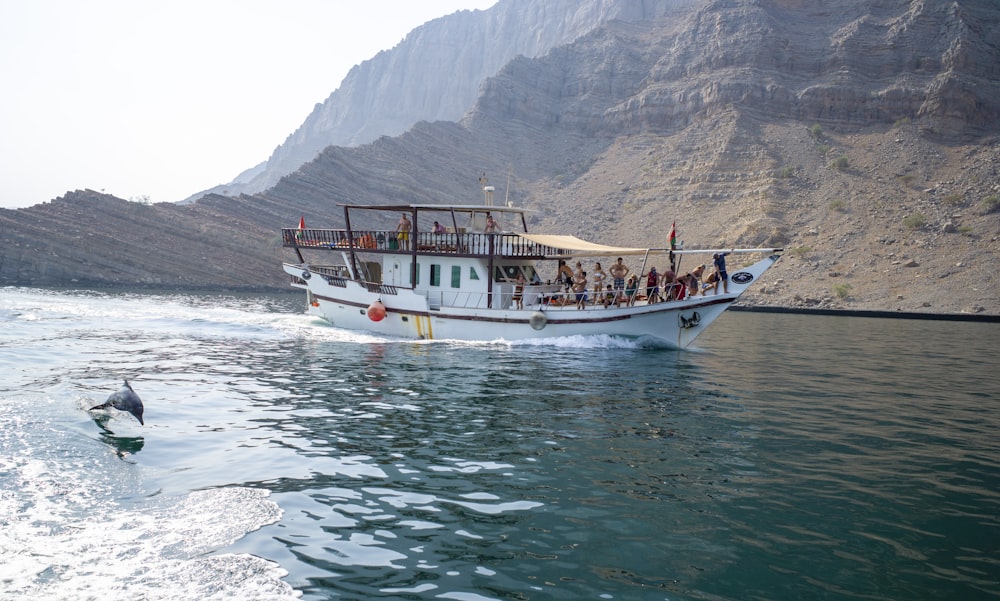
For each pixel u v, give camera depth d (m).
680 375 24.12
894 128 148.12
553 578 8.16
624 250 29.78
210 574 7.73
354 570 8.12
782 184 132.75
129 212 101.62
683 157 154.75
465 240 30.75
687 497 11.20
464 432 14.95
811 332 51.53
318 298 34.84
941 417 18.72
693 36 195.62
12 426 13.27
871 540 9.62
